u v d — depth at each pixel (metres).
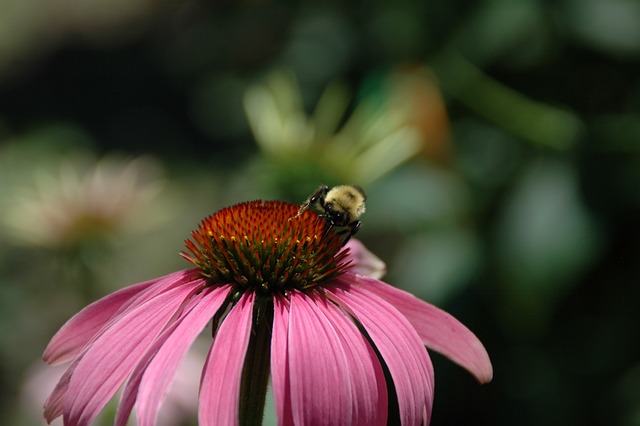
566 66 0.56
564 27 0.54
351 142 0.54
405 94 0.55
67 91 1.57
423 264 0.55
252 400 0.35
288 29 0.81
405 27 0.60
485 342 0.54
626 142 0.53
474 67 0.56
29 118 1.54
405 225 0.56
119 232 0.59
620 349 0.54
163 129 1.41
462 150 0.58
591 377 0.54
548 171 0.53
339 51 0.69
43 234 0.58
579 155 0.53
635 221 0.52
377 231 0.62
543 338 0.54
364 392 0.33
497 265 0.52
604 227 0.51
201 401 0.33
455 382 0.54
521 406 0.54
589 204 0.51
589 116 0.56
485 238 0.54
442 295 0.54
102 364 0.34
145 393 0.32
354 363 0.33
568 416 0.54
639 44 0.53
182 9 1.55
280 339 0.34
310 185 0.54
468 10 0.58
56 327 0.83
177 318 0.35
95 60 1.60
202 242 0.36
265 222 0.36
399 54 0.60
